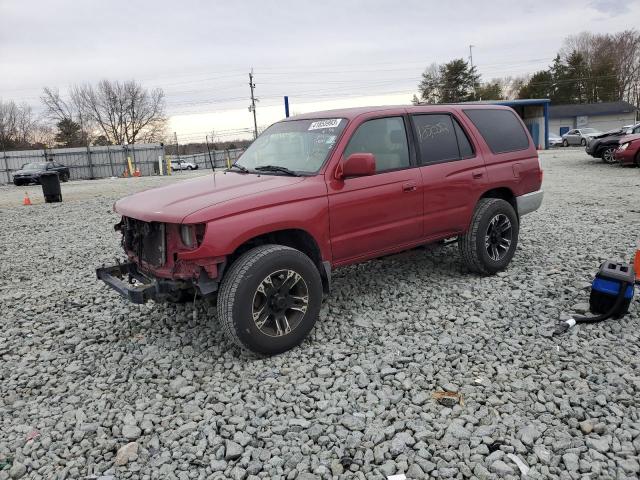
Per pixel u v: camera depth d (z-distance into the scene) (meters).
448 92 73.12
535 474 2.64
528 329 4.32
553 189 13.58
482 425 3.05
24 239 9.87
